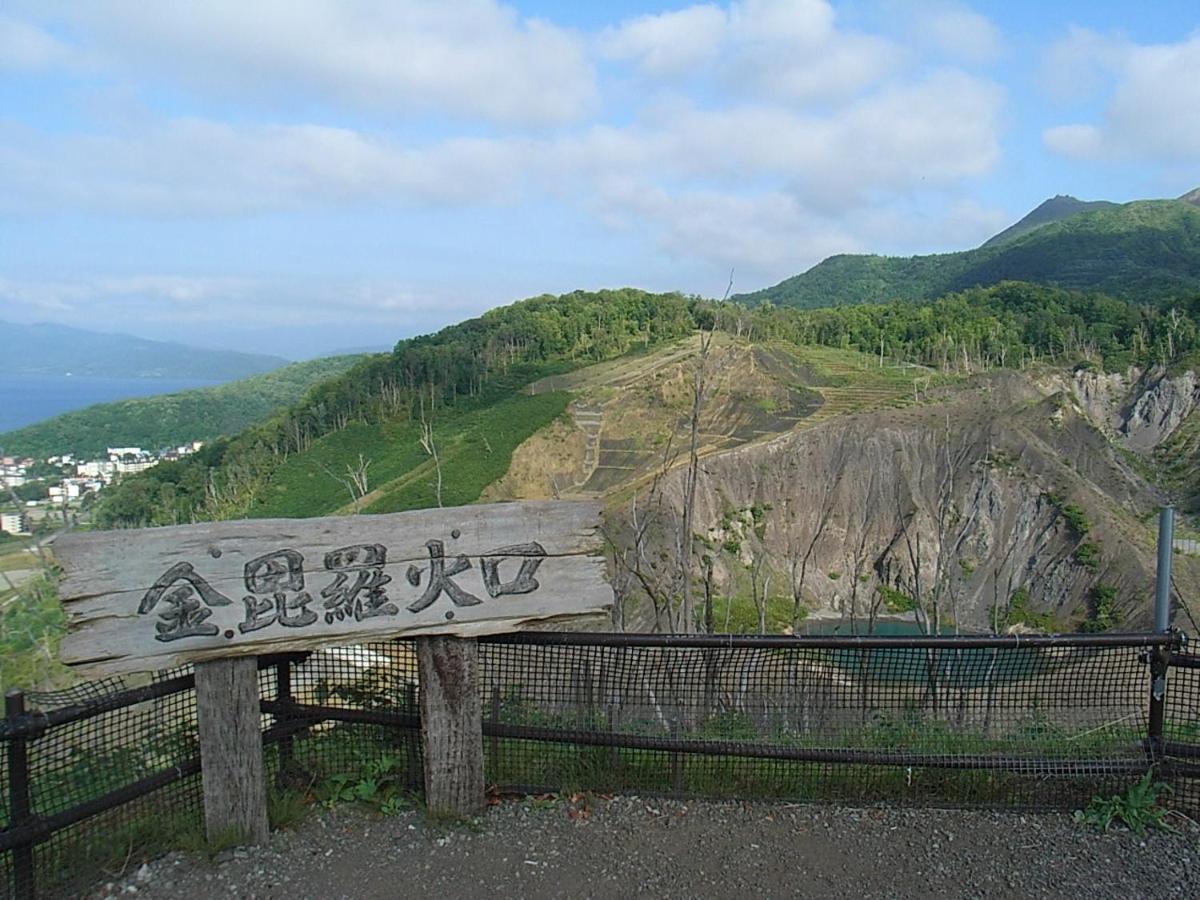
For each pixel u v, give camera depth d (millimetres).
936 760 3572
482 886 3002
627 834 3342
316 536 3186
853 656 3977
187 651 3037
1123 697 3797
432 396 62125
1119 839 3348
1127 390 68812
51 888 2914
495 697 3678
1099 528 45625
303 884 3000
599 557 3500
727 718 3807
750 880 3062
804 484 46844
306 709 3676
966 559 46844
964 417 54438
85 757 3096
